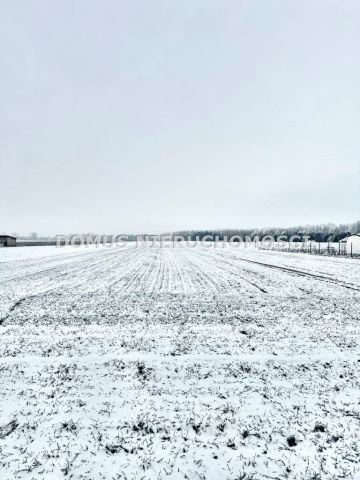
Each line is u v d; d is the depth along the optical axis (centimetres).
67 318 1320
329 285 2161
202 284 2214
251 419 591
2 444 520
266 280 2406
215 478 447
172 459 484
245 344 1015
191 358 897
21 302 1622
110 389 712
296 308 1505
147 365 847
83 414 607
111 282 2309
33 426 568
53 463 475
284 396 683
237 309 1485
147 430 556
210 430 558
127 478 446
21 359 885
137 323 1251
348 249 6131
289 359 895
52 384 736
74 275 2717
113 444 518
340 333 1135
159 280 2412
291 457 488
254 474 453
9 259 4462
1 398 672
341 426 567
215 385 734
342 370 823
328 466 468
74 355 914
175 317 1341
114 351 947
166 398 671
